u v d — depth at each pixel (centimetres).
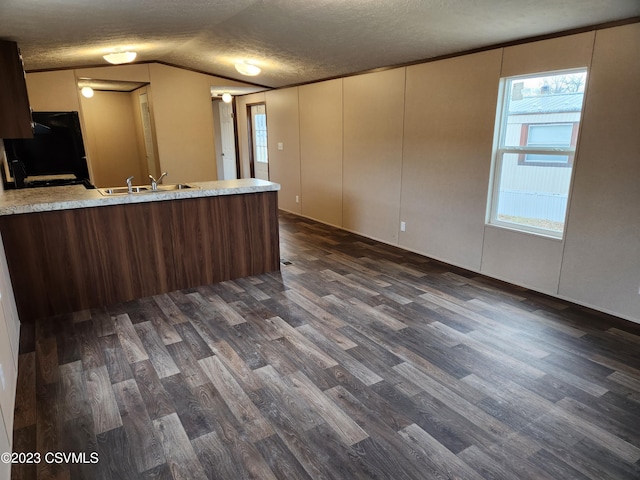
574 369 256
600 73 303
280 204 783
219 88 724
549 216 363
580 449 193
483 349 279
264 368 258
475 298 363
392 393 234
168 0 287
